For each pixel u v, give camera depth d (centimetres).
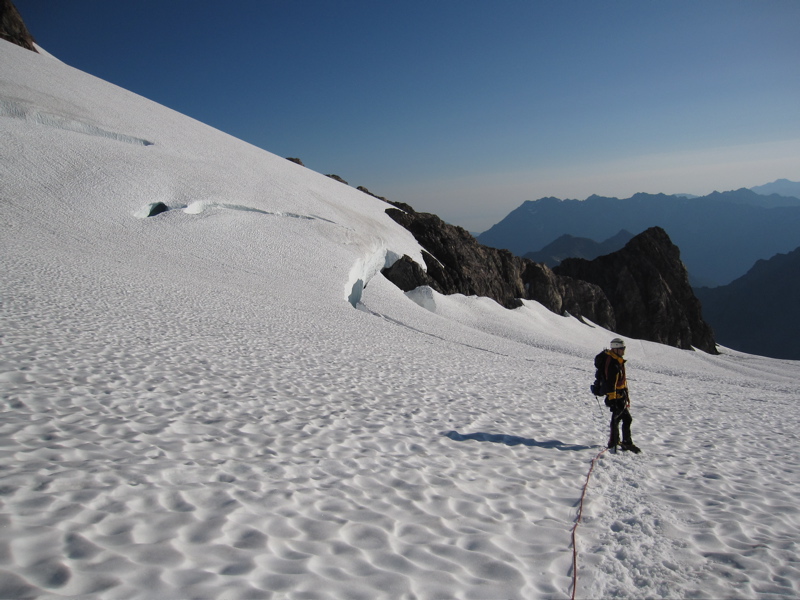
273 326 1888
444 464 693
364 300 3888
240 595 330
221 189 4469
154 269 2595
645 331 9119
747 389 2595
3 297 1418
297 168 7088
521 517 540
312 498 520
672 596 408
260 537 418
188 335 1435
